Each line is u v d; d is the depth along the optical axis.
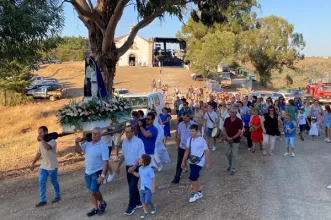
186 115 9.30
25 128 29.52
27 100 37.91
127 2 12.19
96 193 7.29
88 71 10.81
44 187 8.27
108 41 13.03
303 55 57.31
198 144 7.84
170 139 16.69
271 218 6.84
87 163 7.27
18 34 8.77
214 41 49.22
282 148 14.18
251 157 12.47
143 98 17.61
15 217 7.61
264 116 12.77
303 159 12.10
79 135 18.73
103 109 9.72
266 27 55.97
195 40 58.69
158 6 12.30
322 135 17.81
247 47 56.66
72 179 10.37
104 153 7.21
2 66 12.12
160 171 10.78
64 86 50.72
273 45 55.97
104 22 13.09
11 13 8.30
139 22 13.37
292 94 35.72
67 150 14.67
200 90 36.25
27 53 10.09
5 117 32.53
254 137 12.97
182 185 9.25
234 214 7.07
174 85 51.41
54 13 8.77
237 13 15.78
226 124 10.30
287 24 55.91
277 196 8.13
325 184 9.07
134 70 68.75
